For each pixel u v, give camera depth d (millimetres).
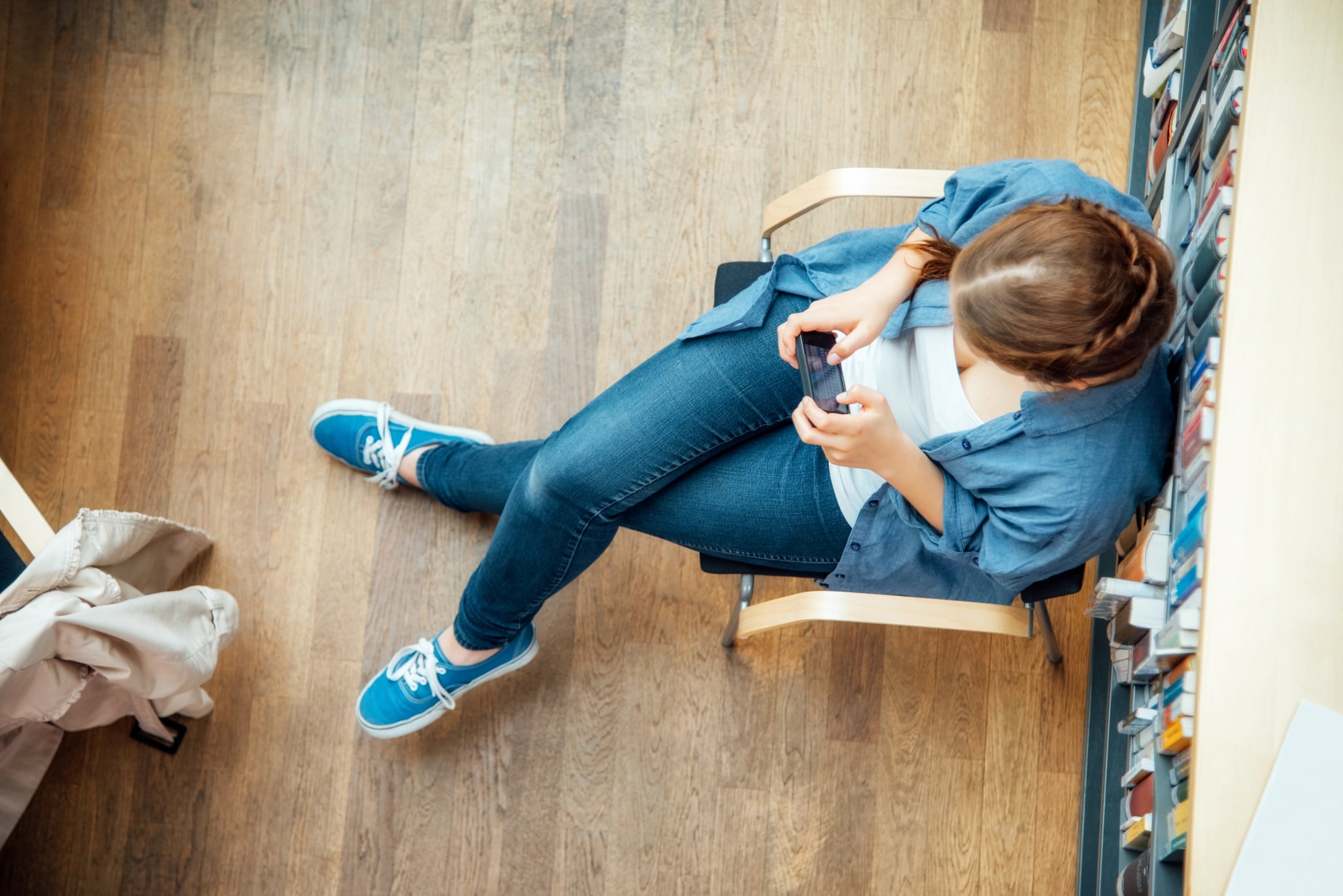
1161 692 1354
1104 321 940
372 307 1939
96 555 1486
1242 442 1066
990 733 1830
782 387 1352
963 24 1942
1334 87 1111
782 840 1826
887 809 1824
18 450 1923
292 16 1960
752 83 1949
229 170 1954
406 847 1847
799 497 1389
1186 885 1020
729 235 1938
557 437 1428
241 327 1937
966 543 1229
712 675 1861
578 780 1848
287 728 1870
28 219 1952
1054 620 1842
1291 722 1024
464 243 1943
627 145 1947
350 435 1841
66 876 1846
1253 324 1081
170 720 1863
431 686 1715
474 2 1960
